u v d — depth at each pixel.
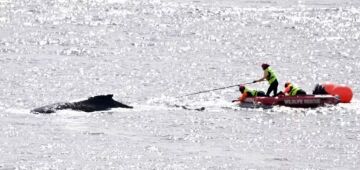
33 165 71.44
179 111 104.06
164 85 131.88
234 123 96.00
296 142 85.25
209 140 85.75
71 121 94.19
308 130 92.38
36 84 128.00
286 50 197.75
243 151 80.38
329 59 179.88
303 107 107.19
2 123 91.69
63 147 79.56
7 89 121.19
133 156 76.56
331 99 108.19
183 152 79.19
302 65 167.38
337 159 77.12
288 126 94.62
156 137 86.62
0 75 137.00
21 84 127.19
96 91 123.50
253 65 166.00
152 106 108.06
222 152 79.69
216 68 158.38
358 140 86.81
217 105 109.06
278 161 76.00
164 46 199.50
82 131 88.44
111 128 90.88
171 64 163.00
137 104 110.00
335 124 96.25
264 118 99.69
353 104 110.38
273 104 107.31
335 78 147.38
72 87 126.75
